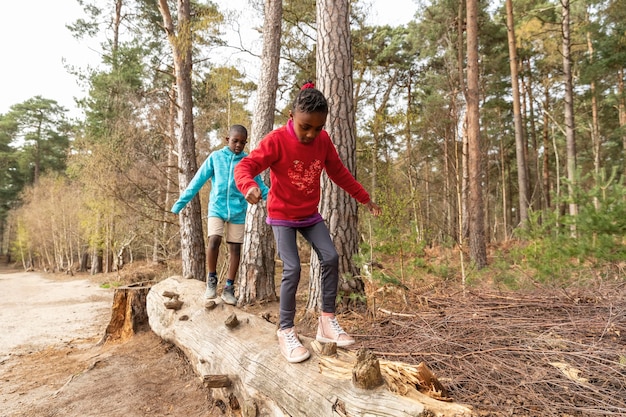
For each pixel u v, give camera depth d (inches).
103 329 339.3
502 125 981.2
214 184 158.7
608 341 108.3
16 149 2171.5
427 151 800.3
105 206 778.8
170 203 560.1
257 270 257.8
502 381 92.7
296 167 95.7
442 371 101.5
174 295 181.5
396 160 559.2
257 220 261.9
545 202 836.6
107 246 891.4
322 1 187.5
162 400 140.7
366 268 172.4
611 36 546.6
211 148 597.6
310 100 87.9
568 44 530.0
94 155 755.4
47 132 2078.0
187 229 367.9
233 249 158.2
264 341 113.3
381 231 174.1
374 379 73.3
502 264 236.7
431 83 713.6
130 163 524.4
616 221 189.5
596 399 82.2
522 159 615.2
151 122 539.8
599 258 190.5
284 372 92.4
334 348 91.2
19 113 2001.7
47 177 1617.9
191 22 358.3
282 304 98.0
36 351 257.6
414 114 469.4
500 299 159.3
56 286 869.2
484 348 111.7
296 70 502.0
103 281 879.7
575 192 211.2
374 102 629.9
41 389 168.7
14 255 1931.6
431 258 267.7
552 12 680.4
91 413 133.8
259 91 277.9
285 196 97.6
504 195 952.9
